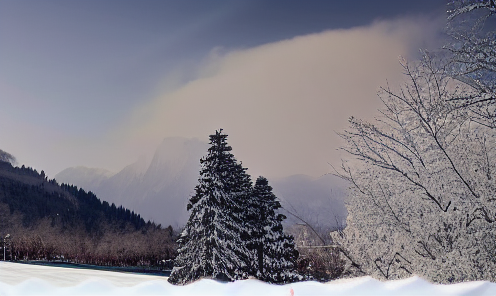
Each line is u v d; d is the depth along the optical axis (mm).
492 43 9523
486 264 9977
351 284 11531
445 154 10984
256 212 31516
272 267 29500
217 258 28906
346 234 12609
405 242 11352
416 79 11078
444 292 9258
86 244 133375
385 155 11820
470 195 10727
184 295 16156
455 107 9914
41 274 23469
